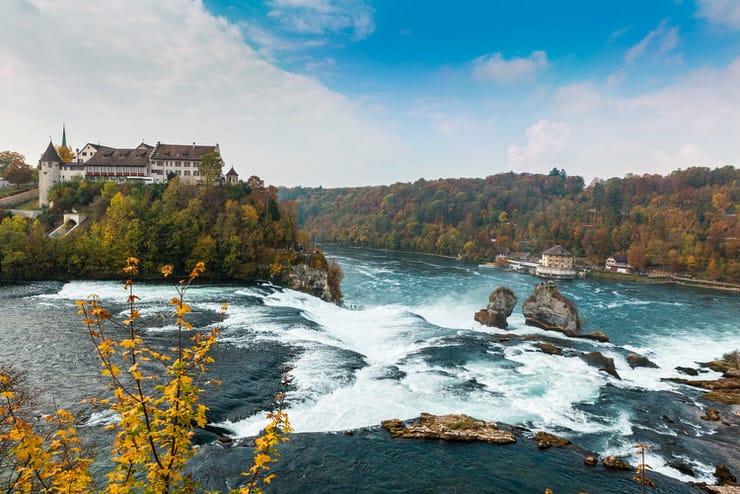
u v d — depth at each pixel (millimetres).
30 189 127438
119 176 119188
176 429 8266
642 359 52375
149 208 97625
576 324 65188
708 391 44156
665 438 33250
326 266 98062
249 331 51844
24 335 46406
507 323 68750
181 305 9297
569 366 47312
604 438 32719
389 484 25031
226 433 29281
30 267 79812
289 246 108688
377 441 29578
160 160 122562
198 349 9422
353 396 36500
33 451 8234
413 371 43344
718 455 31109
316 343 48906
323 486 24328
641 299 105875
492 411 36062
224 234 96375
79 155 129250
